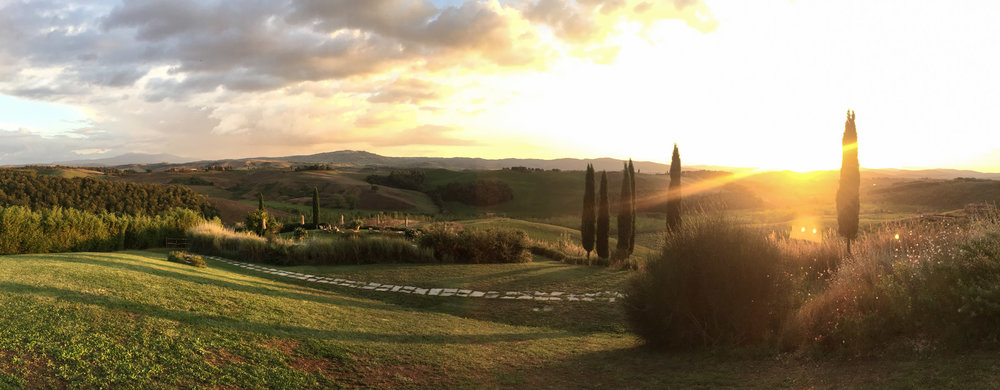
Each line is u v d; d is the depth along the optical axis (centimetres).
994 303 453
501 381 579
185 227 2916
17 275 830
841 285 695
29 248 1878
